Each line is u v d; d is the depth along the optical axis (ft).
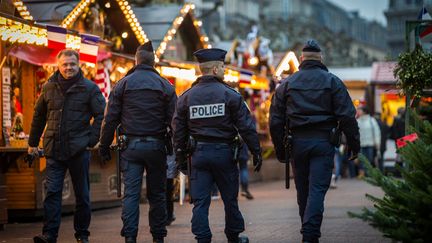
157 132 51.31
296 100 50.01
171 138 52.75
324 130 49.83
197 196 49.11
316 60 50.60
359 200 93.71
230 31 345.72
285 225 67.05
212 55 49.52
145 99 50.98
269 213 78.64
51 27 71.72
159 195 52.19
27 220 77.20
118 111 51.26
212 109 48.91
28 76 84.33
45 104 54.34
